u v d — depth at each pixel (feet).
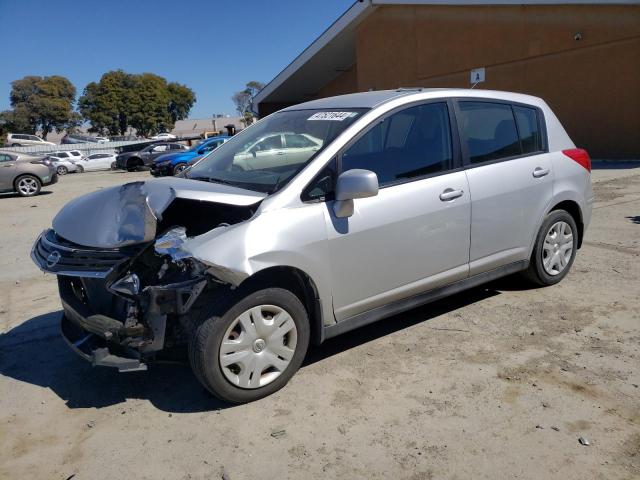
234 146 14.25
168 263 10.27
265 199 10.64
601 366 11.43
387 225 11.66
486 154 13.75
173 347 10.96
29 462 9.38
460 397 10.58
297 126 12.91
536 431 9.45
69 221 11.43
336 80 87.86
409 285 12.39
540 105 15.60
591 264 17.98
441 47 60.08
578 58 47.75
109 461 9.28
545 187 14.90
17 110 234.38
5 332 15.33
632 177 35.45
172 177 14.01
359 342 13.16
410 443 9.31
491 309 14.69
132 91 231.09
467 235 13.16
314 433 9.71
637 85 43.96
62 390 11.81
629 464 8.55
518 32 52.11
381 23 66.74
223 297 10.07
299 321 10.95
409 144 12.44
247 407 10.61
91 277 9.91
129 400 11.21
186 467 9.02
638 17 43.01
